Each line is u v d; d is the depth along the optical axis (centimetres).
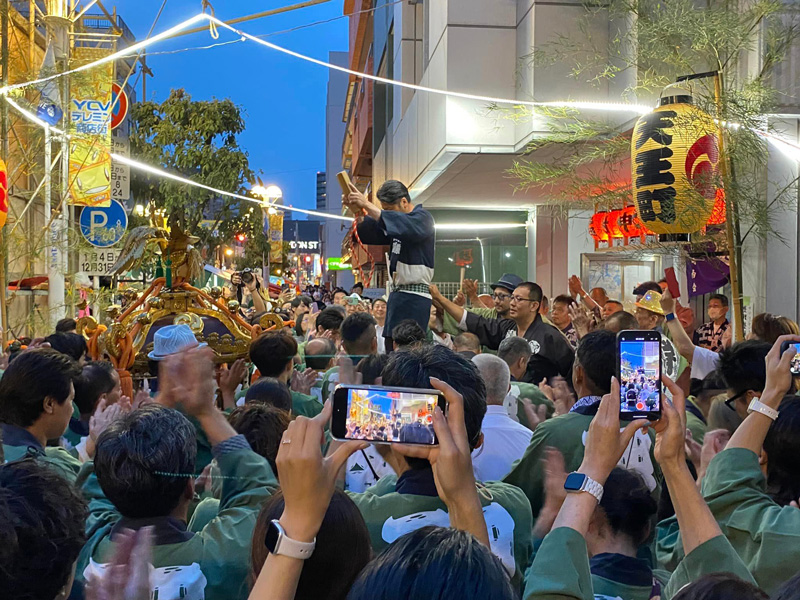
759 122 602
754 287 730
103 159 1174
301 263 7600
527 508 233
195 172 1794
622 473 213
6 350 613
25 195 1359
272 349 383
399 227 433
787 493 223
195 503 242
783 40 645
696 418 319
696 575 162
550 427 287
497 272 1647
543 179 756
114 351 470
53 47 1155
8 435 280
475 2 1011
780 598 107
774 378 212
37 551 146
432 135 1108
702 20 573
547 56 870
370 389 154
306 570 148
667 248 704
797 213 695
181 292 520
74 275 1175
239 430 241
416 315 448
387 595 109
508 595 110
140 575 196
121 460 200
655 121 552
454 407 154
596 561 206
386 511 204
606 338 295
